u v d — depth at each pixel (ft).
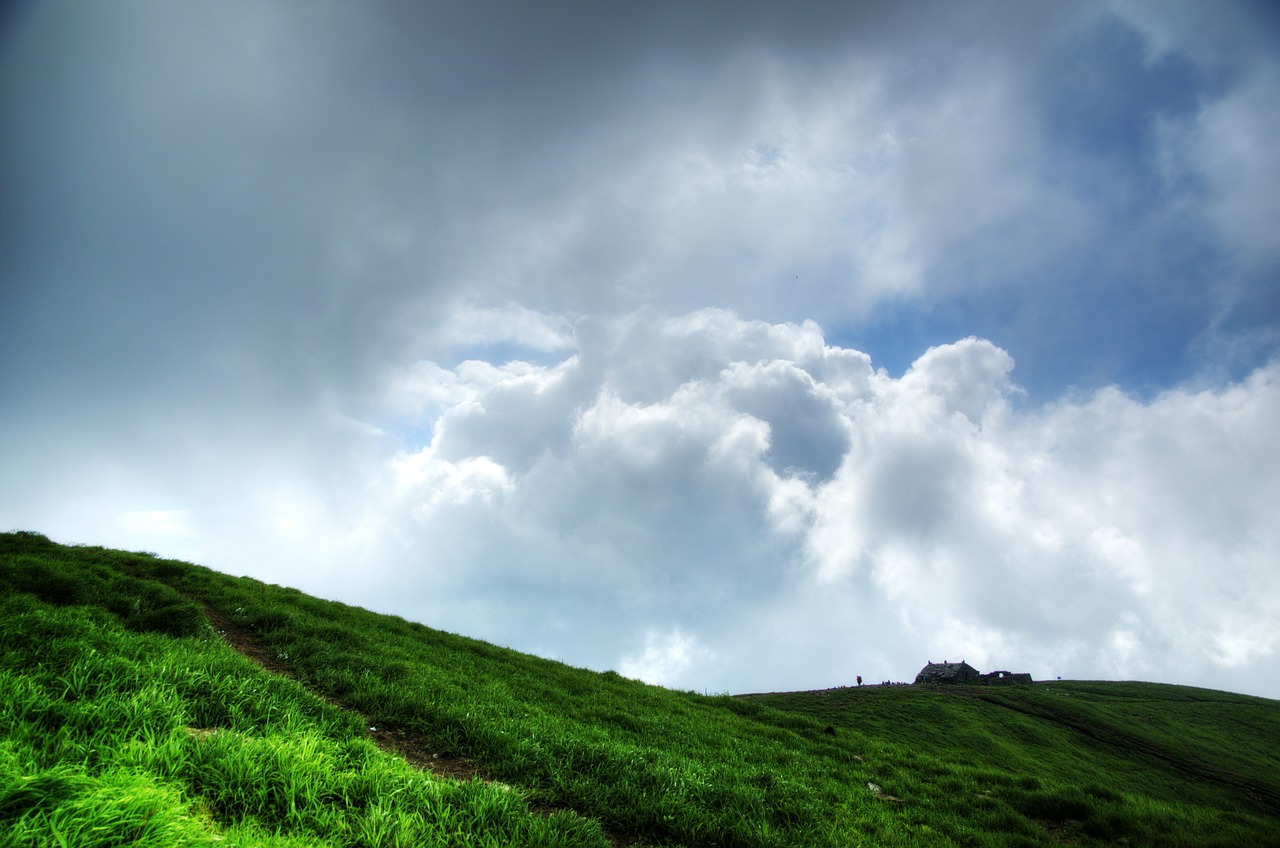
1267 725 234.79
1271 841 43.34
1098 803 47.73
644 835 26.78
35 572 46.91
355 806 21.12
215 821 17.83
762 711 77.00
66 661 27.84
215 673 31.99
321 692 41.29
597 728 48.91
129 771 18.13
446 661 61.82
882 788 48.44
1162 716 241.35
